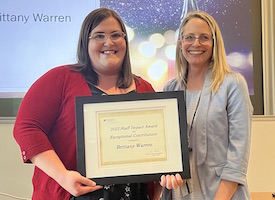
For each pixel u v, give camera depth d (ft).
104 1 6.26
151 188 3.80
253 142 6.24
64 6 6.29
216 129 3.65
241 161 3.51
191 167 3.72
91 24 3.52
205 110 3.70
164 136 3.36
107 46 3.47
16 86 6.23
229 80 3.69
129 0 6.25
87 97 3.32
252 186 6.20
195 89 3.95
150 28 6.29
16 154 6.15
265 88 6.37
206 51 3.81
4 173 6.14
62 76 3.57
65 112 3.47
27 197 6.14
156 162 3.30
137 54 6.28
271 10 6.37
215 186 3.61
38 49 6.26
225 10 6.32
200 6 6.29
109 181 3.20
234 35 6.34
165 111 3.40
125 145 3.31
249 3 6.37
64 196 3.37
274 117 6.25
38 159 3.21
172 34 6.29
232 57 6.33
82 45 3.64
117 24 3.57
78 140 3.24
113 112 3.35
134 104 3.38
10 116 6.20
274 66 6.32
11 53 6.23
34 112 3.36
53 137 3.53
